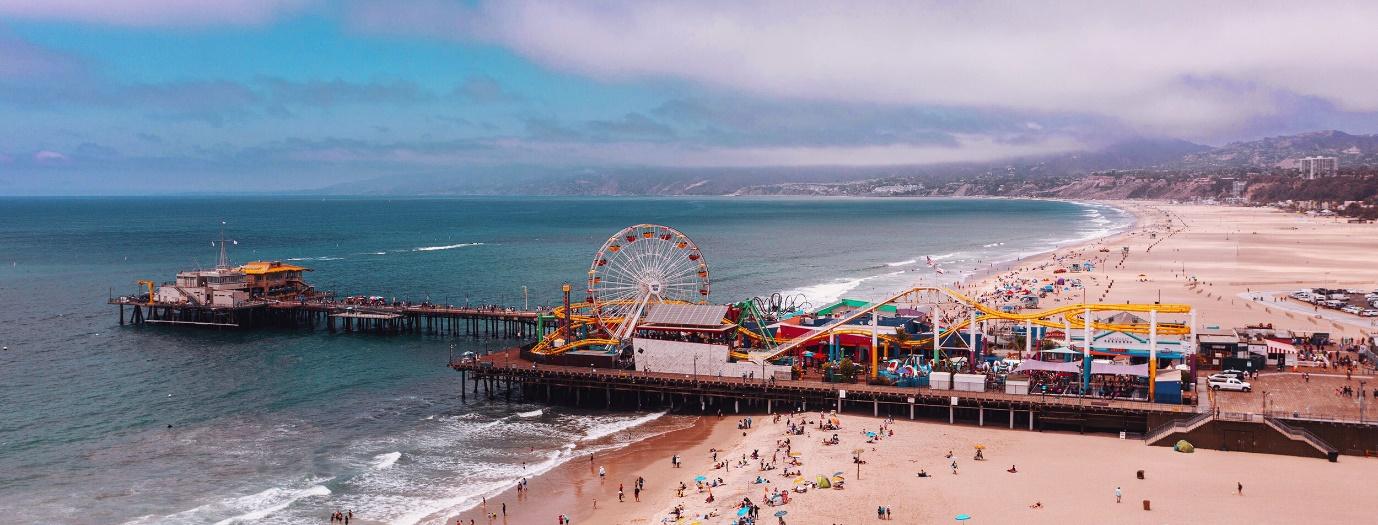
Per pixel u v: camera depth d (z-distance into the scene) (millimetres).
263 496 75688
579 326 126312
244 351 140000
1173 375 93125
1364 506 65875
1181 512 65312
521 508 72750
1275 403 86188
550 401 107938
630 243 128375
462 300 198750
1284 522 63031
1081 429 87812
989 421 92188
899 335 108875
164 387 114812
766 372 102438
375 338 153375
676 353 105812
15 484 78375
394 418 100875
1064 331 119312
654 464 83625
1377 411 82438
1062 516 65000
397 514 71812
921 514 66188
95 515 71438
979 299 177000
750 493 72125
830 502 69125
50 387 114375
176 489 77438
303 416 101438
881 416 95125
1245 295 173750
